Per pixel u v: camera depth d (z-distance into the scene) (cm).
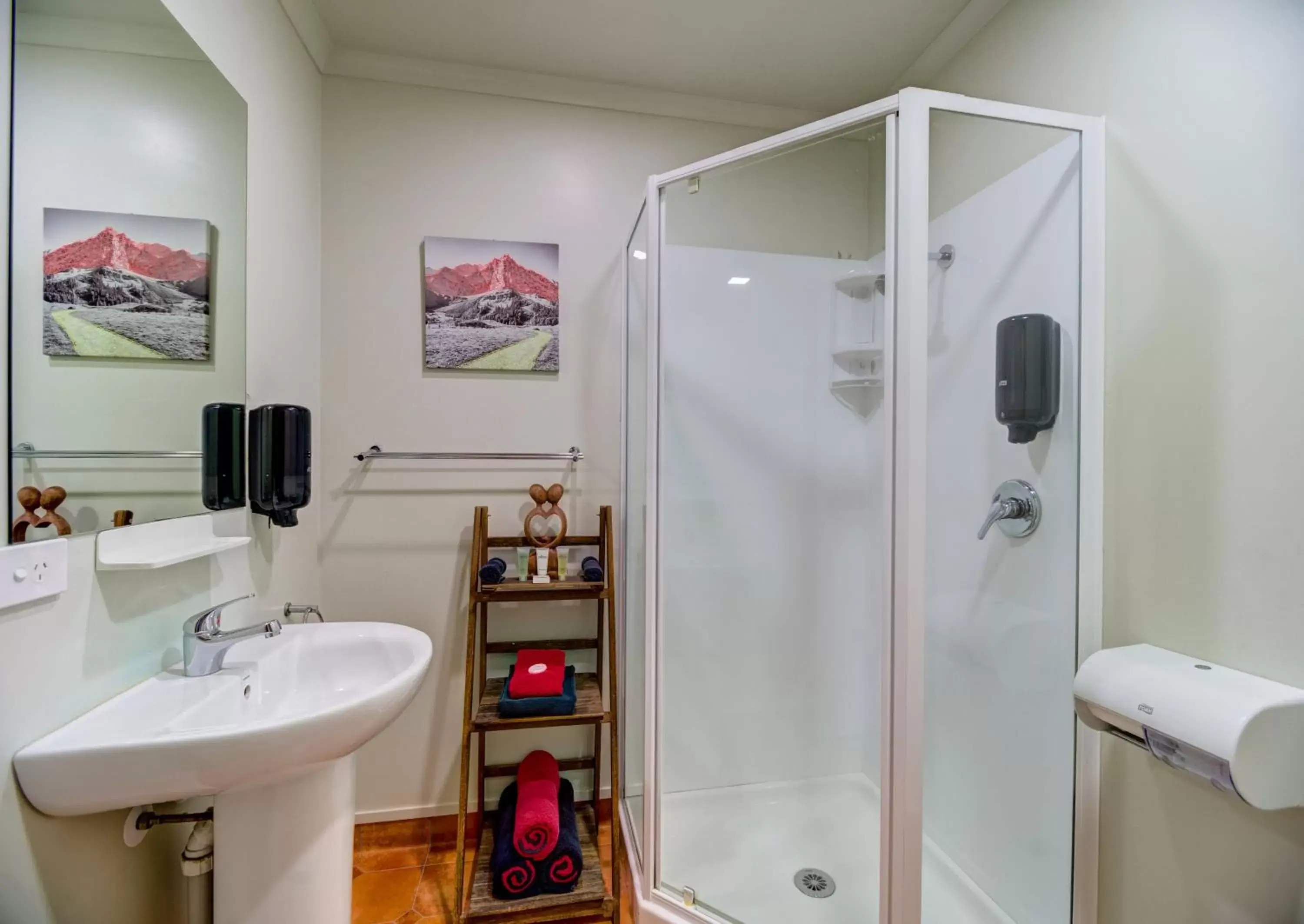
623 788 186
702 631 174
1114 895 117
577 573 179
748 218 156
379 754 175
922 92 113
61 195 78
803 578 177
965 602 126
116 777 76
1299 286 88
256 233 131
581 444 188
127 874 91
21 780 73
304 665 124
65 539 79
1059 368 125
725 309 169
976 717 128
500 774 174
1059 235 123
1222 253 99
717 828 166
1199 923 102
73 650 82
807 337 172
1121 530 117
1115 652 109
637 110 191
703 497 172
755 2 152
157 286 97
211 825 98
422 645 122
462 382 180
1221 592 99
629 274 185
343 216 172
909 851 114
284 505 125
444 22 158
